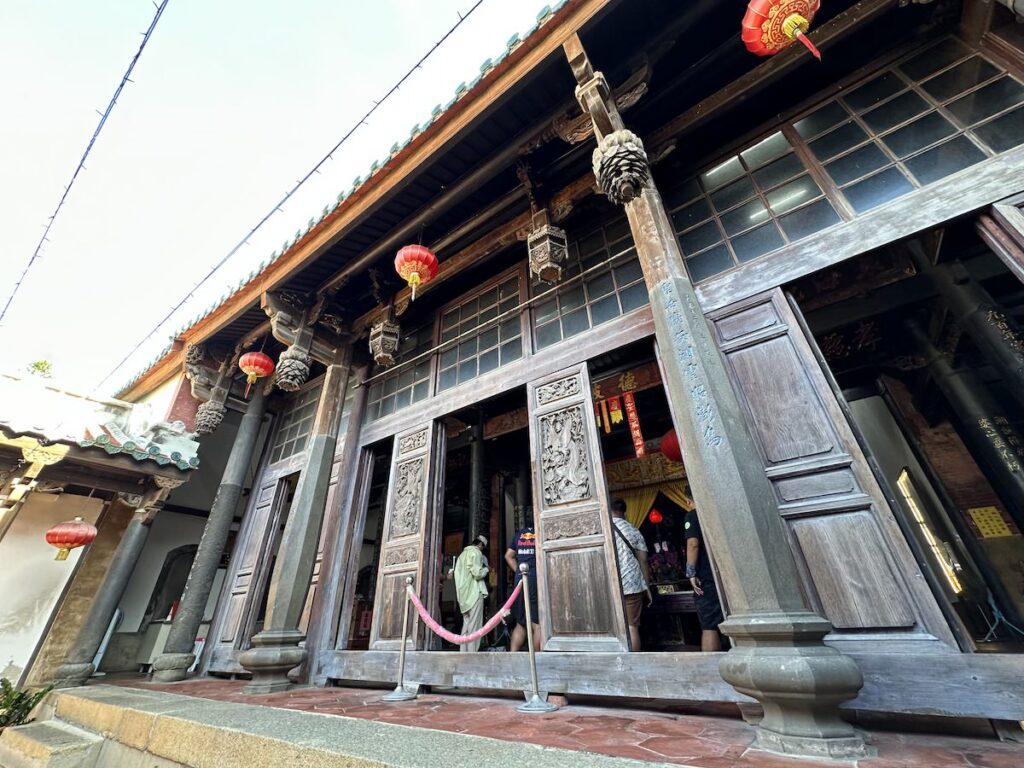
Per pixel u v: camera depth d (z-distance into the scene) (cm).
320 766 209
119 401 795
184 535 937
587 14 388
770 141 426
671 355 325
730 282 386
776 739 213
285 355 641
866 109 381
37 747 363
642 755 213
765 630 233
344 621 556
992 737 229
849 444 299
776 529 261
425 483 541
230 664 636
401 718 315
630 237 492
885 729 250
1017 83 315
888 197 341
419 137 477
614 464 1007
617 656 337
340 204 548
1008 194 288
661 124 473
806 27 297
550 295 527
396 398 657
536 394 477
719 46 432
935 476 637
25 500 713
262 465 836
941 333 533
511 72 424
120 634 822
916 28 373
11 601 666
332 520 611
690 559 435
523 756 190
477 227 563
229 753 253
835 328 562
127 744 333
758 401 338
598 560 376
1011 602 550
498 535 967
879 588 266
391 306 636
